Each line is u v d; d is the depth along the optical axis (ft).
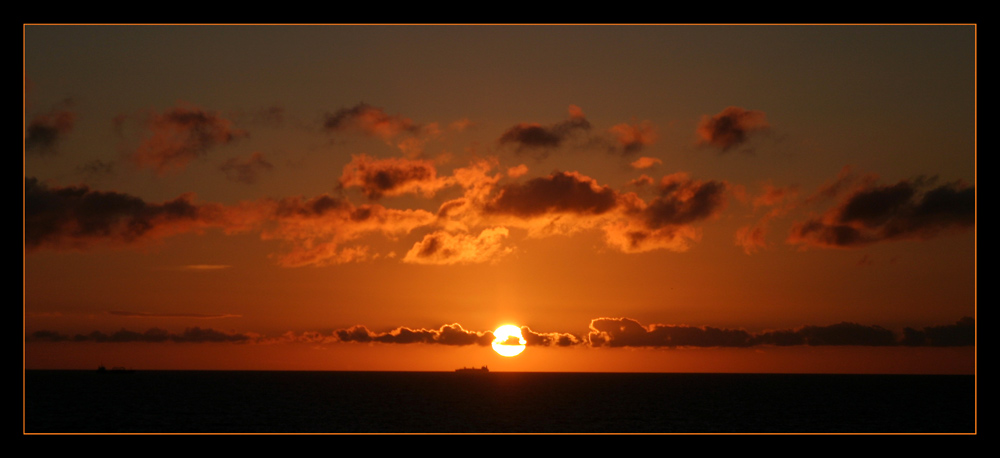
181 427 383.24
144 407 518.78
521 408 516.32
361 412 476.13
